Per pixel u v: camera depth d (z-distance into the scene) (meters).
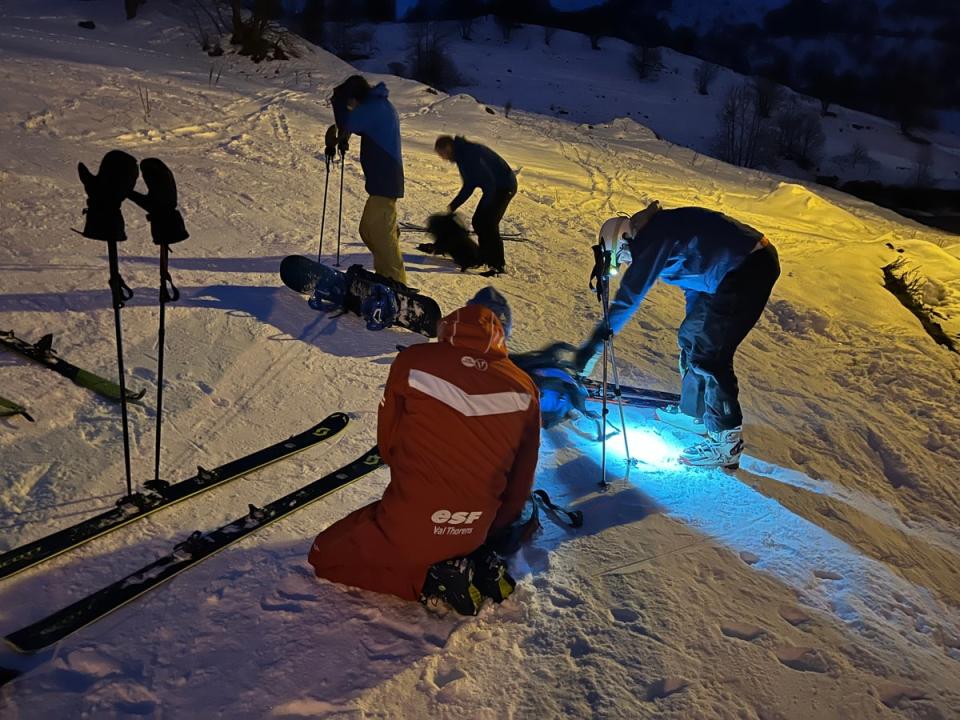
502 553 3.36
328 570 3.08
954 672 3.20
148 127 11.78
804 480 4.84
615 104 52.44
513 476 2.98
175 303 5.63
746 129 49.88
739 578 3.53
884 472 5.43
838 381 6.96
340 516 3.58
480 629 2.97
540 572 3.37
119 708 2.47
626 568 3.47
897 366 7.50
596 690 2.75
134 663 2.65
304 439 4.19
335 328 5.73
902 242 14.87
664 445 4.80
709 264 4.26
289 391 4.72
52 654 2.63
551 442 4.59
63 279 5.71
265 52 23.31
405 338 5.77
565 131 23.69
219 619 2.88
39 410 4.05
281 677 2.66
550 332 6.58
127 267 6.16
